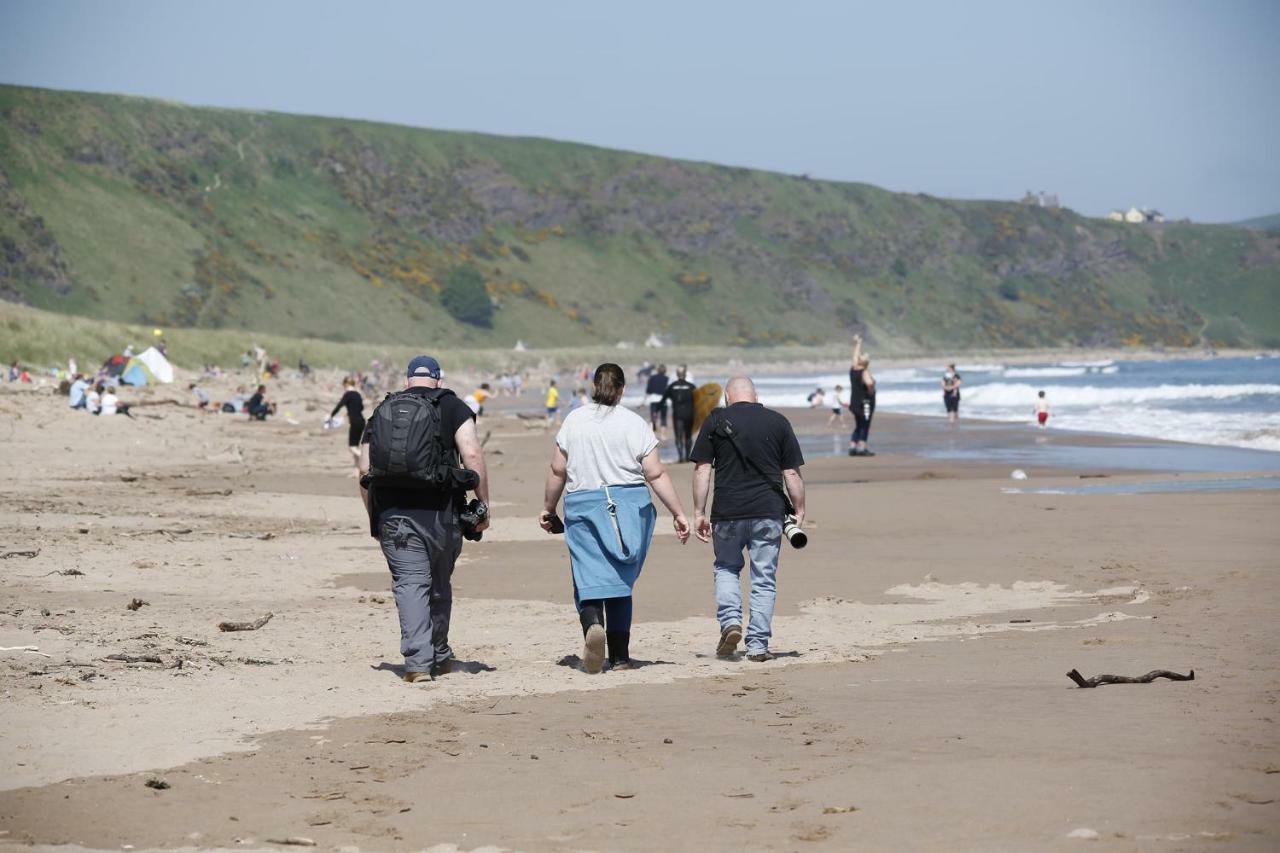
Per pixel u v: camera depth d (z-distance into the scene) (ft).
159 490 201.77
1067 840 39.55
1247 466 230.07
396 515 73.31
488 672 76.18
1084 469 230.68
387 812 46.47
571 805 46.88
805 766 51.19
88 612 95.35
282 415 447.01
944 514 161.48
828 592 108.68
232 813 46.32
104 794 48.57
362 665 77.82
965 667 73.67
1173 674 65.82
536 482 226.99
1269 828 39.70
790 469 80.69
